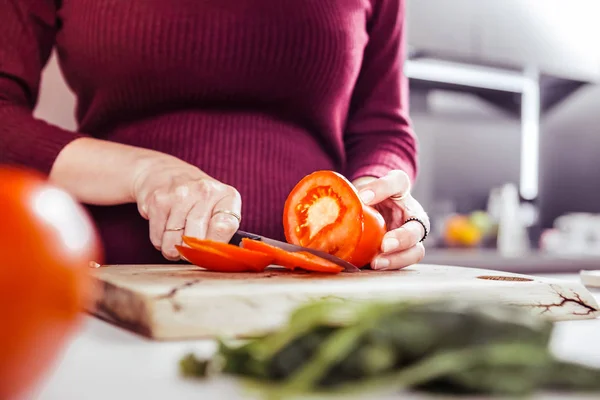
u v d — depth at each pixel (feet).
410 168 4.15
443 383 1.20
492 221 9.89
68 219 1.04
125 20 3.42
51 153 3.28
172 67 3.47
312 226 3.13
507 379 1.14
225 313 2.00
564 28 9.61
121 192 3.24
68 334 1.05
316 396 1.15
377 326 1.21
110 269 2.89
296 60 3.56
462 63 9.25
